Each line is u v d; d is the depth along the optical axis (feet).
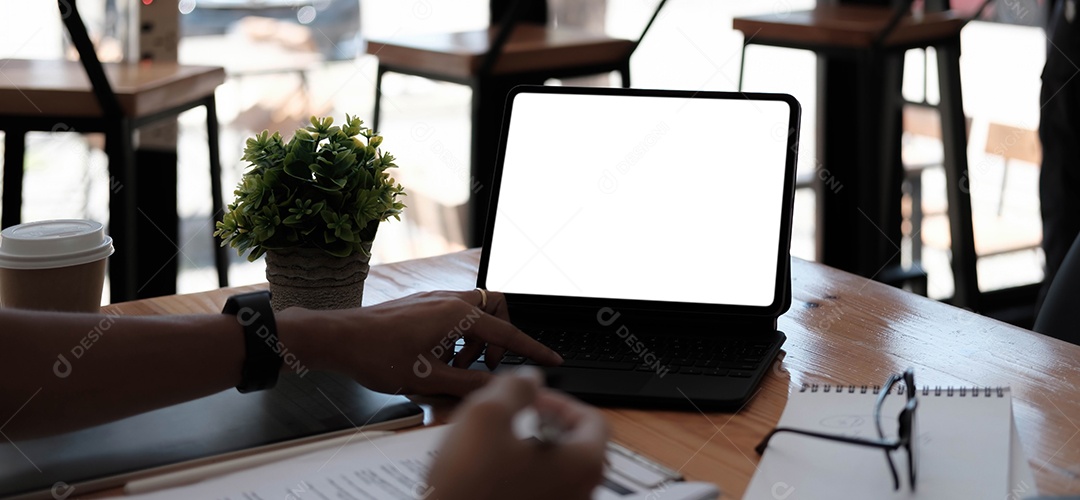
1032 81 10.23
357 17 10.77
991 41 10.11
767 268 3.11
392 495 2.07
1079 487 2.18
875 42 8.09
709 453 2.39
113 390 2.45
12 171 6.48
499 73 7.58
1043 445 2.39
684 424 2.56
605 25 10.59
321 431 2.43
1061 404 2.65
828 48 8.40
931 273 10.39
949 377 2.84
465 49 7.62
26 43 9.04
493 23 10.14
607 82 9.35
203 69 7.29
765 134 3.21
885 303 3.56
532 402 1.75
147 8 7.93
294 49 10.60
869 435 2.36
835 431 2.40
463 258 4.22
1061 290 3.71
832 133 10.05
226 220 3.22
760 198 3.17
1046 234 8.18
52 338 2.44
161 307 3.58
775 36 8.74
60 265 3.05
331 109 10.88
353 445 2.34
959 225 8.89
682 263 3.18
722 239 3.17
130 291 6.75
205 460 2.26
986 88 10.21
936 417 2.46
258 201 3.14
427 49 7.73
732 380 2.75
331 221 3.10
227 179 10.52
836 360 3.00
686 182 3.24
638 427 2.55
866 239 8.97
